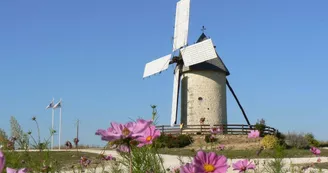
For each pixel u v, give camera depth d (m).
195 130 34.31
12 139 6.01
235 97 38.19
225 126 32.50
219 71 36.34
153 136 3.20
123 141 2.91
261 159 9.68
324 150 24.70
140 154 4.07
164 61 36.28
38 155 5.66
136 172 3.99
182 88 36.44
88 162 6.89
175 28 36.81
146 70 37.56
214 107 35.66
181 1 36.56
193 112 35.44
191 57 34.84
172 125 32.72
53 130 5.82
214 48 34.41
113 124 2.92
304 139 32.53
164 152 20.47
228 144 30.88
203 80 35.81
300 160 16.80
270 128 33.06
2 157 2.12
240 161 4.88
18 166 5.32
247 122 38.59
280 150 7.00
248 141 31.50
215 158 2.52
